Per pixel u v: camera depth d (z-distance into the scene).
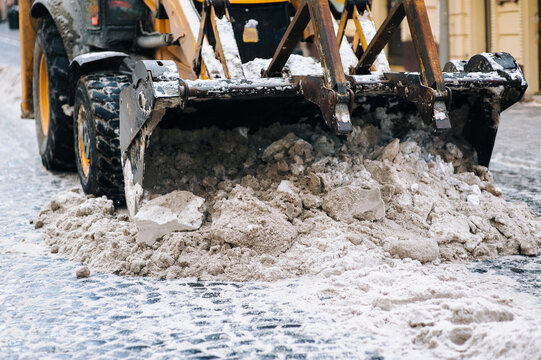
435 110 5.73
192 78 7.00
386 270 5.27
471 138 7.31
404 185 6.34
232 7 7.45
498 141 11.95
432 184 6.51
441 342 4.14
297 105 6.69
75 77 7.93
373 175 6.44
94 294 5.21
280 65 6.40
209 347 4.28
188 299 5.07
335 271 5.39
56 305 5.00
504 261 5.84
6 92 20.81
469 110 7.21
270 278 5.41
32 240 6.62
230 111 6.57
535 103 15.99
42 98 9.96
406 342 4.24
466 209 6.33
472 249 5.91
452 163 7.05
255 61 6.81
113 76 7.62
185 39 6.79
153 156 6.47
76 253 6.11
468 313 4.34
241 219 5.82
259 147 6.75
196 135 6.65
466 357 3.97
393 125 7.06
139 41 7.88
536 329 3.96
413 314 4.41
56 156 9.51
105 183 7.36
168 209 5.99
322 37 5.78
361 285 5.03
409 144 6.71
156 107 5.78
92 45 8.23
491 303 4.47
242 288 5.28
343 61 6.96
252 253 5.66
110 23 7.87
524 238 6.10
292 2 7.54
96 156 7.32
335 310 4.75
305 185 6.30
